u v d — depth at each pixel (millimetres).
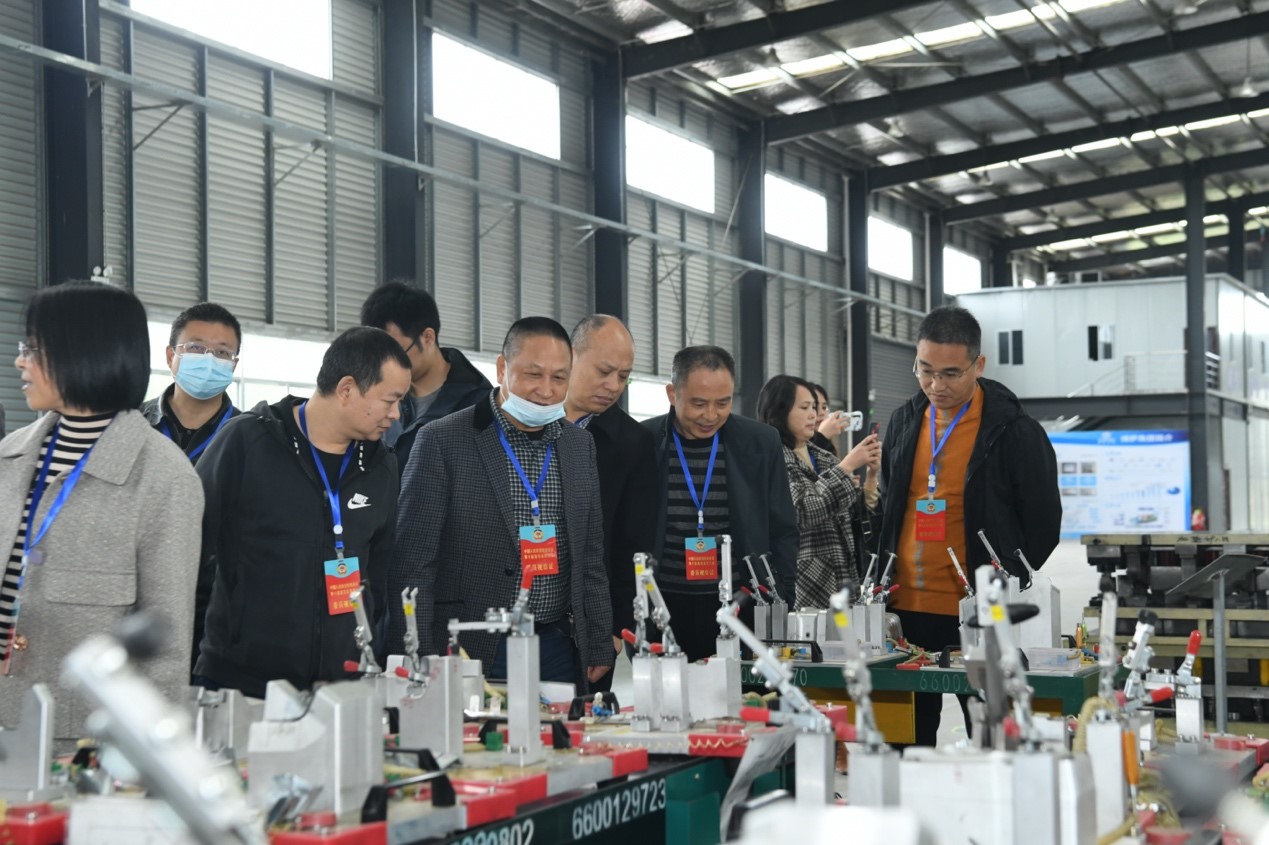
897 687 3162
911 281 20109
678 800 2064
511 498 2875
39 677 1944
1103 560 4230
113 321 1990
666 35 13039
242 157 9609
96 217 8203
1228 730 4090
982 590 1559
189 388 3240
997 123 16938
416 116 10781
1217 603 3660
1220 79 16188
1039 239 23078
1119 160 19266
